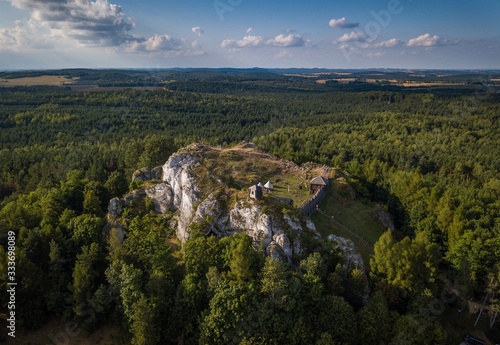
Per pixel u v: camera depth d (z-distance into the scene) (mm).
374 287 68938
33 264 64500
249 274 61344
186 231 78250
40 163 145625
